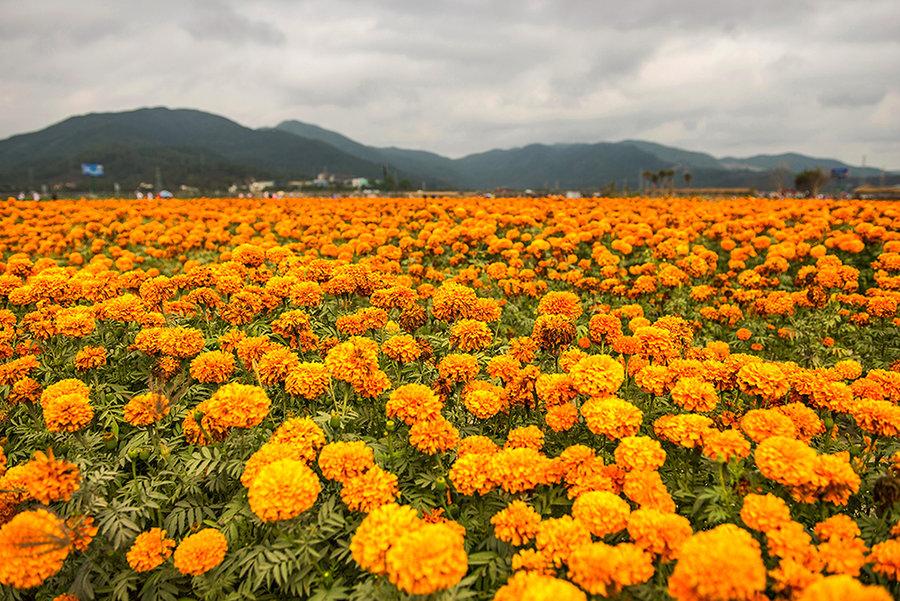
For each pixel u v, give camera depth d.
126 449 3.63
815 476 2.59
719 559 1.97
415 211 18.25
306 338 4.75
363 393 3.78
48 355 5.00
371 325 4.96
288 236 13.56
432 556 2.14
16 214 17.75
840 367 4.53
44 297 5.71
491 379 4.68
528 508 2.77
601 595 2.27
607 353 5.31
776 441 2.73
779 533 2.39
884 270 8.94
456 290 5.21
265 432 3.78
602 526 2.53
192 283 6.01
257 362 4.34
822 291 7.29
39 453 2.82
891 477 2.70
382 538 2.30
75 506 2.99
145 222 17.80
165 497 3.23
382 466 3.41
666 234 12.01
